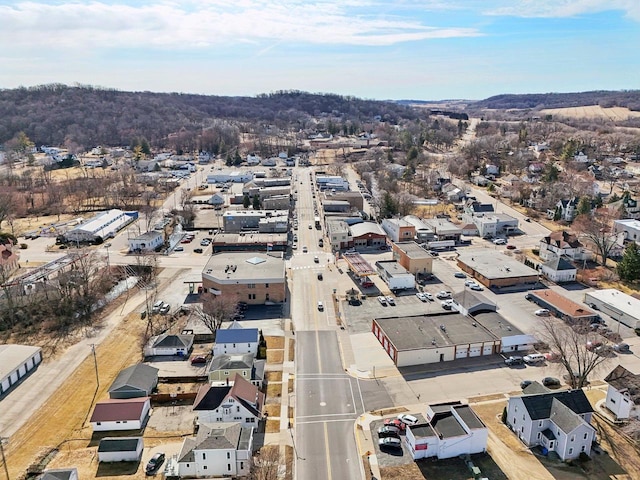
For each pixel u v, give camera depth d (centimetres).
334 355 7650
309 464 5325
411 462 5369
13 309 8931
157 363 7444
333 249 12800
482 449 5519
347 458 5422
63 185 18688
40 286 9525
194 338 8181
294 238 13838
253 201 16675
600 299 9200
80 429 5984
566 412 5550
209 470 5216
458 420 5656
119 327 8575
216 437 5334
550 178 18888
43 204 17112
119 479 5138
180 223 15012
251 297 9512
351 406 6375
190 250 12825
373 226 13750
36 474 5188
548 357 7525
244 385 6325
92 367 7338
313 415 6184
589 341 7794
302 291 10150
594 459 5422
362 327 8600
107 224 14400
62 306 9044
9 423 6075
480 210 15725
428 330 7962
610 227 13938
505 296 9881
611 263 11719
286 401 6475
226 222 14338
